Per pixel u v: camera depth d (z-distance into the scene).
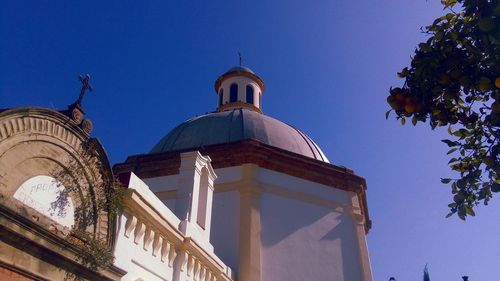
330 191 19.88
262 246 17.25
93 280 7.91
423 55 4.03
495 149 4.07
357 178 20.36
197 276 12.54
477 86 3.82
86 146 8.31
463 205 4.41
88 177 8.29
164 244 10.94
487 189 4.35
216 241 17.41
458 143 4.53
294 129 24.22
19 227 6.44
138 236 9.82
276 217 18.11
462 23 4.02
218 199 18.39
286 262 17.22
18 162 6.82
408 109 4.03
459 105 4.25
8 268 6.25
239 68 28.75
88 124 8.41
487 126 4.14
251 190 18.19
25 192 6.93
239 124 21.88
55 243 7.05
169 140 22.33
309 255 17.75
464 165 4.62
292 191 18.98
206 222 13.77
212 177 14.91
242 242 17.03
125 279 9.09
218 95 28.94
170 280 11.07
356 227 19.19
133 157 20.08
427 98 4.01
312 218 18.72
